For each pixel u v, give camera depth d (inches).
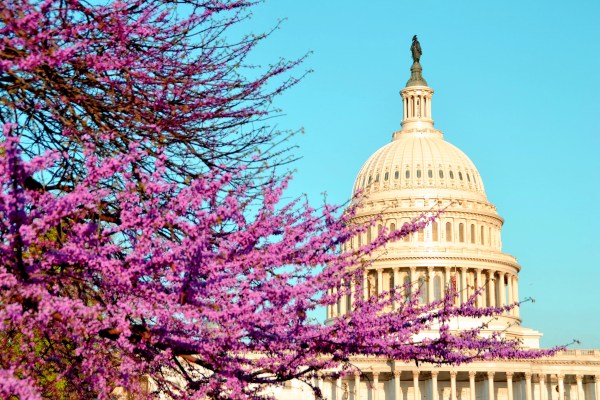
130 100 960.3
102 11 882.8
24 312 762.2
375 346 928.9
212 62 990.4
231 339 832.9
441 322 986.7
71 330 890.1
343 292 934.4
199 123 1003.9
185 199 784.3
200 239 759.7
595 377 7588.6
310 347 919.0
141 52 958.4
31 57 779.4
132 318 836.6
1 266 738.2
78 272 845.8
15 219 722.8
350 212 916.0
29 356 971.3
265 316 823.7
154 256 790.5
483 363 7313.0
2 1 807.7
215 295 813.2
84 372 919.0
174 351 876.6
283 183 853.8
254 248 900.6
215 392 918.4
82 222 928.3
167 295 804.0
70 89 919.7
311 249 875.4
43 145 1011.3
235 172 987.3
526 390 7391.7
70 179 1005.2
